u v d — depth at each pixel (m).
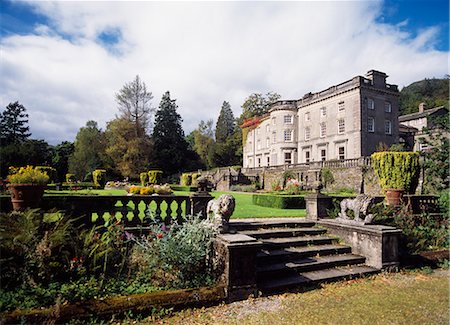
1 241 4.14
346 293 4.95
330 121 34.44
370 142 31.16
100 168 45.72
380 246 6.24
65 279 4.39
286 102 40.66
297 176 29.25
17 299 3.74
